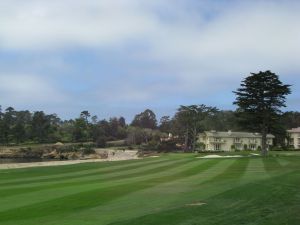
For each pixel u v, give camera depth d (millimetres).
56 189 23516
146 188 22938
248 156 68000
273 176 27578
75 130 182750
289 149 113438
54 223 13750
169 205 16578
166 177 31047
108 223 13438
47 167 48688
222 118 167000
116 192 21203
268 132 74875
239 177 29406
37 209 16641
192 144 147125
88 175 35938
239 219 13422
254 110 71875
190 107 145000
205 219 13484
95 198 19188
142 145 163000
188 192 20609
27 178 33812
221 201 16969
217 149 145500
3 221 14344
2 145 168625
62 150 151500
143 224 12977
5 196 20781
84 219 14289
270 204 16047
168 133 177625
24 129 178875
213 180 27500
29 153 148250
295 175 27438
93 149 153750
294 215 13969
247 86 71375
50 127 185875
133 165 48938
